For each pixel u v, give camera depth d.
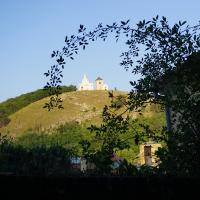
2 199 2.67
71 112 88.94
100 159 4.41
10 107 86.06
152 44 5.15
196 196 2.94
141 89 5.24
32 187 2.72
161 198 2.90
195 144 4.55
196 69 4.75
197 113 4.71
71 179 2.79
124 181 2.88
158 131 5.31
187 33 4.98
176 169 4.43
